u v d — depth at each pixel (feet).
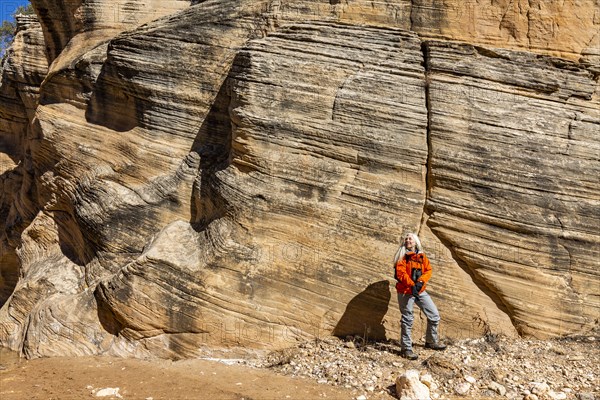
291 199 26.58
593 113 26.04
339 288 26.18
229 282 26.48
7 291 44.37
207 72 30.58
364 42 27.22
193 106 30.96
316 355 25.05
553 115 25.84
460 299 25.76
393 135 26.25
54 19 39.42
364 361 24.17
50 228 35.50
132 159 32.01
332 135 26.50
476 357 23.85
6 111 45.60
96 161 33.24
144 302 26.81
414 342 25.62
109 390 22.70
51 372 25.16
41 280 31.65
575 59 26.78
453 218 25.81
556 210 25.17
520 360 23.48
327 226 26.35
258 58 27.14
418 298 24.35
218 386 22.89
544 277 25.11
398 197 26.13
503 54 26.37
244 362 25.62
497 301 25.72
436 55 26.61
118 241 30.55
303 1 28.99
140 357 26.78
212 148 30.58
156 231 30.30
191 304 26.58
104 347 27.53
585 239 25.05
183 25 30.81
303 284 26.35
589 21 26.89
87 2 37.17
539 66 26.32
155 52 31.30
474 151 25.64
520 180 25.32
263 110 26.96
